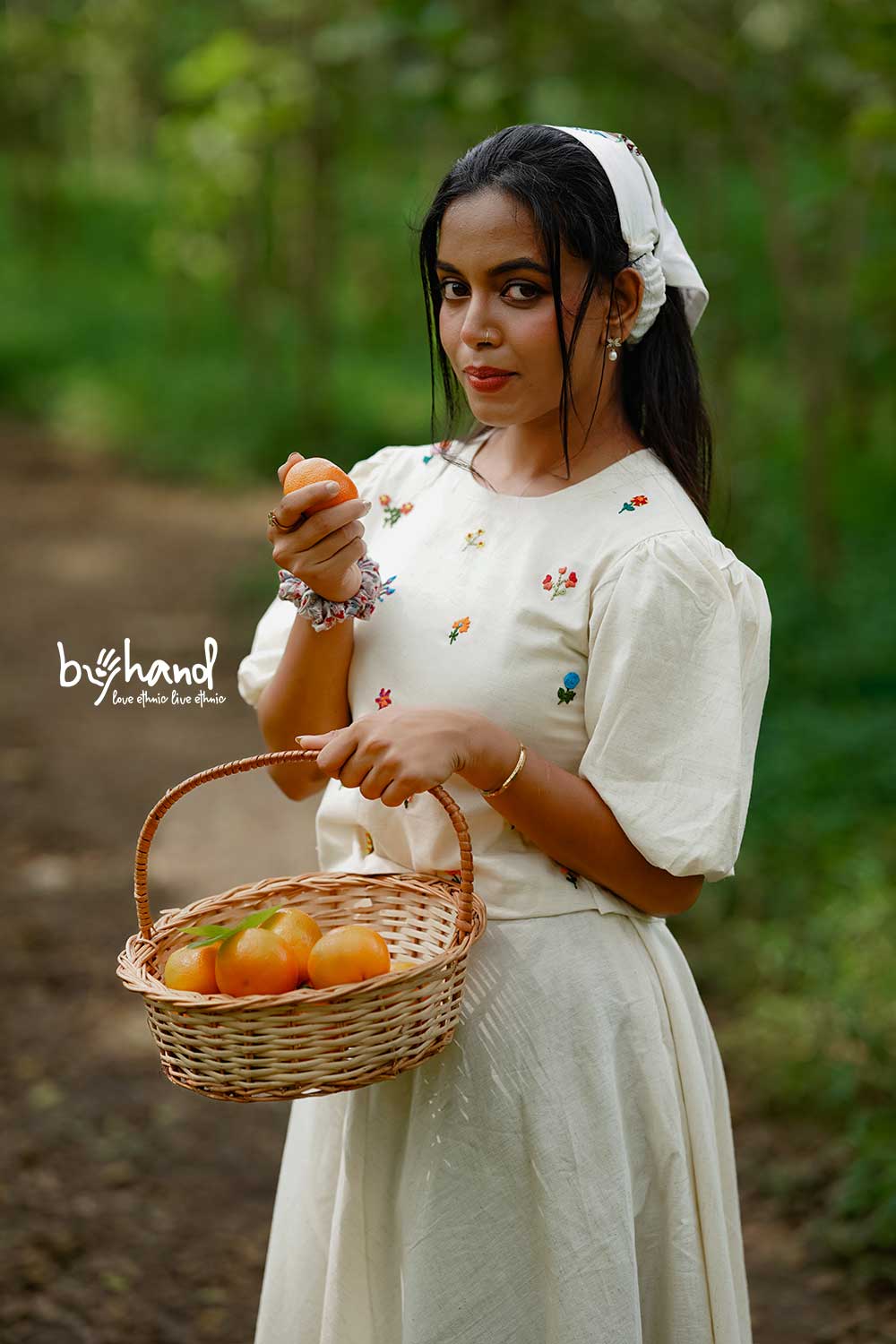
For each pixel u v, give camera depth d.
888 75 7.33
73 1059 5.14
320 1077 1.99
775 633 8.88
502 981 2.27
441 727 2.11
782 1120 4.70
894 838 6.15
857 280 10.15
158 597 11.64
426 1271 2.25
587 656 2.27
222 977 2.13
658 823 2.19
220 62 10.09
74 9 20.61
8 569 12.42
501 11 8.27
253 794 7.82
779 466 13.39
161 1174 4.48
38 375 20.52
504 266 2.17
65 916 6.25
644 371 2.41
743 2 8.83
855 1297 3.88
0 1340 3.65
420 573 2.40
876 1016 4.94
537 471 2.39
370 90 11.20
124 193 31.72
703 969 5.55
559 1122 2.24
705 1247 2.39
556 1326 2.25
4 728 8.70
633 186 2.24
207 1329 3.77
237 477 16.20
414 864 2.40
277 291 22.12
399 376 20.69
